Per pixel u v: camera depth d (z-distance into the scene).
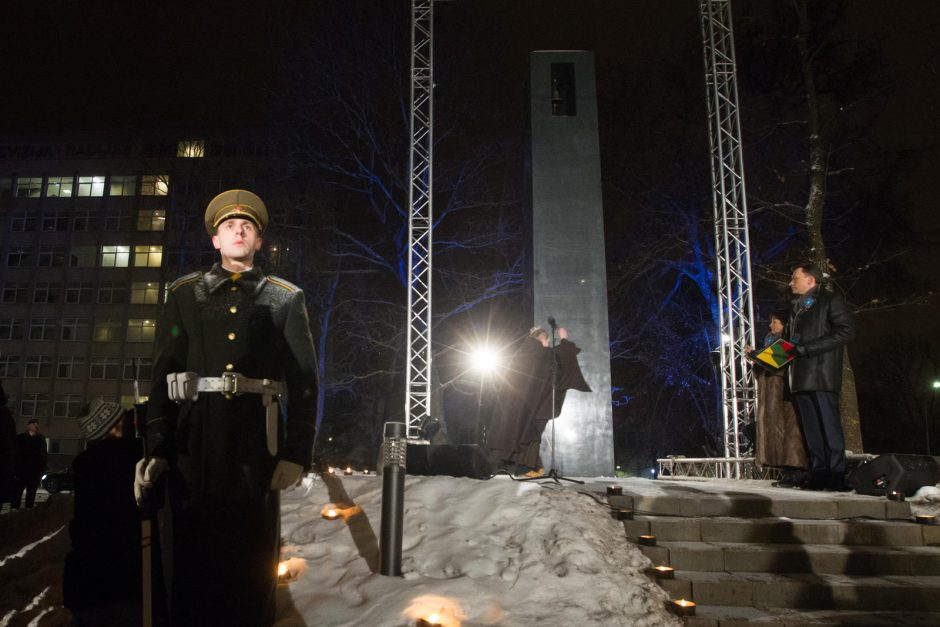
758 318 22.02
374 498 6.05
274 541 3.39
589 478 9.46
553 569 4.88
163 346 3.43
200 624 3.16
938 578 5.38
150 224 58.25
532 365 7.91
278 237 29.00
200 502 3.23
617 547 5.36
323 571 4.97
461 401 32.22
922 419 47.72
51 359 57.59
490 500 5.86
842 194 22.61
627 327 26.11
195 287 3.53
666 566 5.38
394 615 4.32
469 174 26.81
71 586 4.12
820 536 5.87
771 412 8.18
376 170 28.03
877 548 5.75
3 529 6.46
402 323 27.20
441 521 5.61
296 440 3.39
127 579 4.12
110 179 59.44
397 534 4.86
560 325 10.47
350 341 30.05
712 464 13.64
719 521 5.93
